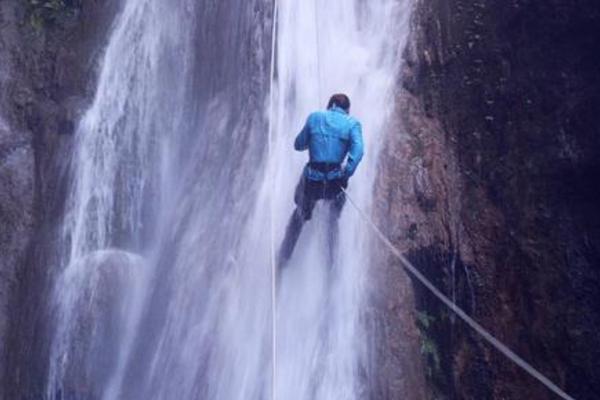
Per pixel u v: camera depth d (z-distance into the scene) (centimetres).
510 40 1128
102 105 1190
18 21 1273
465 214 1058
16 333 1068
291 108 1106
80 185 1152
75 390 1011
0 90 1227
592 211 1041
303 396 958
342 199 960
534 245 1037
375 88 1131
